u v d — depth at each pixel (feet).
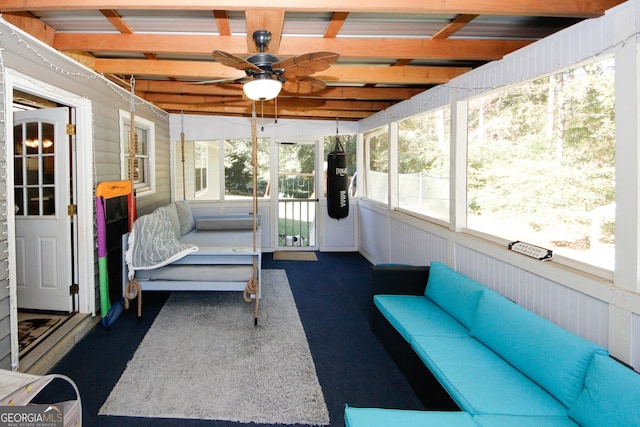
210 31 9.39
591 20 6.93
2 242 7.86
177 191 21.91
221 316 12.70
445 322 9.05
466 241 11.10
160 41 9.45
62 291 11.56
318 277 17.69
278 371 9.16
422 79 11.95
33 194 11.59
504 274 9.48
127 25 9.02
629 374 5.07
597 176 7.63
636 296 6.04
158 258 12.07
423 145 16.28
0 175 7.79
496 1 6.76
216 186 22.88
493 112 10.99
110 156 13.23
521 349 6.86
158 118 19.11
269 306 13.70
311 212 23.62
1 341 7.82
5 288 7.95
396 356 9.37
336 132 22.61
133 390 8.29
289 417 7.46
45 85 9.35
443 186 14.40
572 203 8.25
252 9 6.70
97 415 7.43
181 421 7.30
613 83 7.18
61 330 10.43
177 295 14.83
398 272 11.16
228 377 8.86
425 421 5.52
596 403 5.25
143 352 10.08
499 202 10.70
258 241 16.39
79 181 11.49
